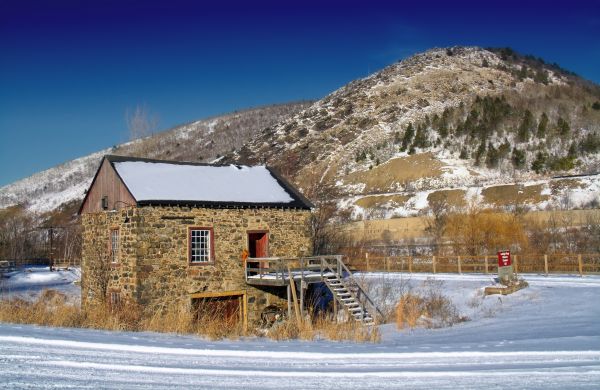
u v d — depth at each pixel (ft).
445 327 55.57
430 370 26.61
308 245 83.97
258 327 70.95
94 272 77.36
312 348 35.58
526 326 49.26
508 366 27.43
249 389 22.61
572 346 33.47
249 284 76.69
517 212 135.85
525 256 98.43
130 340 36.81
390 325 59.93
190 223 72.64
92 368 26.53
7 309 53.06
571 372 25.18
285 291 80.33
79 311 54.75
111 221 74.38
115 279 72.38
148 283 68.69
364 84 420.36
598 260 98.22
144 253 68.69
